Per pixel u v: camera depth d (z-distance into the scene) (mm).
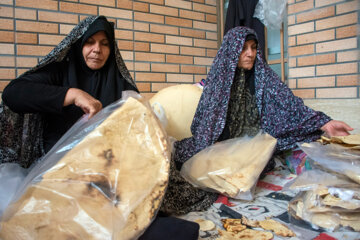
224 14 2811
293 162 1567
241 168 1258
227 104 1613
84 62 1342
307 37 2090
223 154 1359
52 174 724
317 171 1028
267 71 1725
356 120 1841
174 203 1137
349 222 881
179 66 2580
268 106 1689
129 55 2348
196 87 2010
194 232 805
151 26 2424
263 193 1325
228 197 1286
